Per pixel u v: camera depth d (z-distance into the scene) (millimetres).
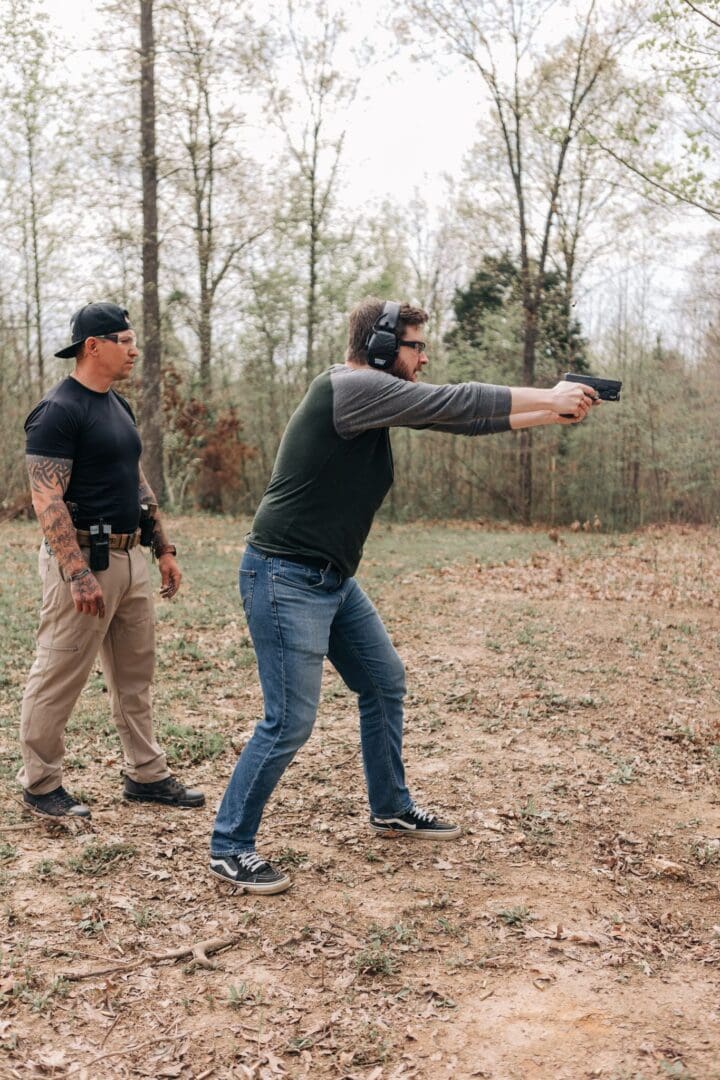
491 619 8961
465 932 3164
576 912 3334
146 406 22875
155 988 2789
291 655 3363
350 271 26156
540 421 3164
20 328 23141
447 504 27656
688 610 9734
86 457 3721
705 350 23562
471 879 3574
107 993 2744
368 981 2863
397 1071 2445
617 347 26109
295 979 2863
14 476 22250
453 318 29594
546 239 25250
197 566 12828
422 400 3145
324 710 5777
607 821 4195
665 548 17125
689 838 4047
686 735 5504
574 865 3732
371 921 3217
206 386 26031
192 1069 2441
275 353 26938
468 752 5109
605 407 24344
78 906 3221
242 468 27547
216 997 2756
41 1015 2629
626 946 3102
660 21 10023
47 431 3617
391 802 3895
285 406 27406
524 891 3486
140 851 3670
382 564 14016
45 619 3805
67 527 3643
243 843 3451
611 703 6141
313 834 3934
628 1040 2576
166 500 24109
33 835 3779
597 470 25891
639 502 25219
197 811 4125
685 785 4711
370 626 3717
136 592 3980
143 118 21594
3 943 2975
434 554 15773
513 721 5676
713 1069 2445
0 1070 2381
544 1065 2469
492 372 26281
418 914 3279
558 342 25891
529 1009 2729
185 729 5207
